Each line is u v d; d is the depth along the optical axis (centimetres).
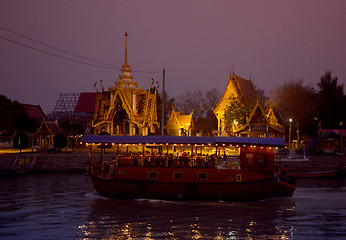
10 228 2297
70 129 9394
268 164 3173
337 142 8575
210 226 2352
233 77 9588
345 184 4675
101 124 8588
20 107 8938
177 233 2192
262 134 7212
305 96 10900
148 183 3134
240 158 3178
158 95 11256
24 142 7056
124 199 3200
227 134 9112
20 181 4794
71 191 3856
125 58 8838
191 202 3089
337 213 2773
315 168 5884
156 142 3189
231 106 8681
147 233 2188
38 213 2722
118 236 2130
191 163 3173
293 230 2284
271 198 3359
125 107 8394
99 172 3569
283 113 10681
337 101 11525
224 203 3067
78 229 2272
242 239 2095
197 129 10744
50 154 6569
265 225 2395
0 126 8350
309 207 2991
